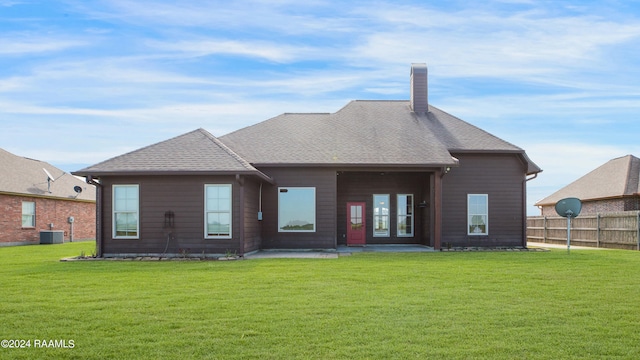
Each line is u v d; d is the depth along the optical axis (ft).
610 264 43.62
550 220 85.10
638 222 63.57
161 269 40.91
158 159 53.57
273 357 18.47
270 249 60.70
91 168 52.21
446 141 66.13
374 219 70.49
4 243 77.71
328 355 18.63
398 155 61.67
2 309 25.44
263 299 27.71
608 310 25.25
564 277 35.68
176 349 19.36
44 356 18.74
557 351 19.12
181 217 52.80
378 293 29.45
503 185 65.62
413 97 74.49
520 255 52.75
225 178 52.70
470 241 64.85
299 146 63.72
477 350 19.13
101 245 52.80
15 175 84.69
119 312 24.84
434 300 27.40
